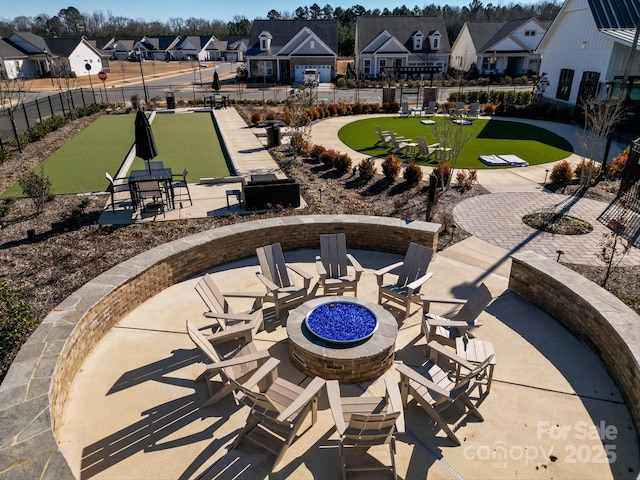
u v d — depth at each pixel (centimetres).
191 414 504
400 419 436
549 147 1909
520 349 616
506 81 4378
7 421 413
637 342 525
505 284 786
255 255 883
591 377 563
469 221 1070
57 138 2078
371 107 2828
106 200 1184
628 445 466
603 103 1714
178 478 428
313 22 4991
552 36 2817
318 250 916
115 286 650
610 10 2353
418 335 651
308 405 453
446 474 433
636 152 1153
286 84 4525
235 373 527
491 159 1664
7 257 829
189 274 798
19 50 5653
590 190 1284
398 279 747
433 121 2497
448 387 495
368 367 548
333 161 1471
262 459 449
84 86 4462
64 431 479
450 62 5634
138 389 540
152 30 13138
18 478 355
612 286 751
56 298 697
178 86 4375
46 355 503
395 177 1361
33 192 1070
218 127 2333
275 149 1817
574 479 429
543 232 1004
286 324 617
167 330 652
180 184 1287
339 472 435
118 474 431
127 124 2498
